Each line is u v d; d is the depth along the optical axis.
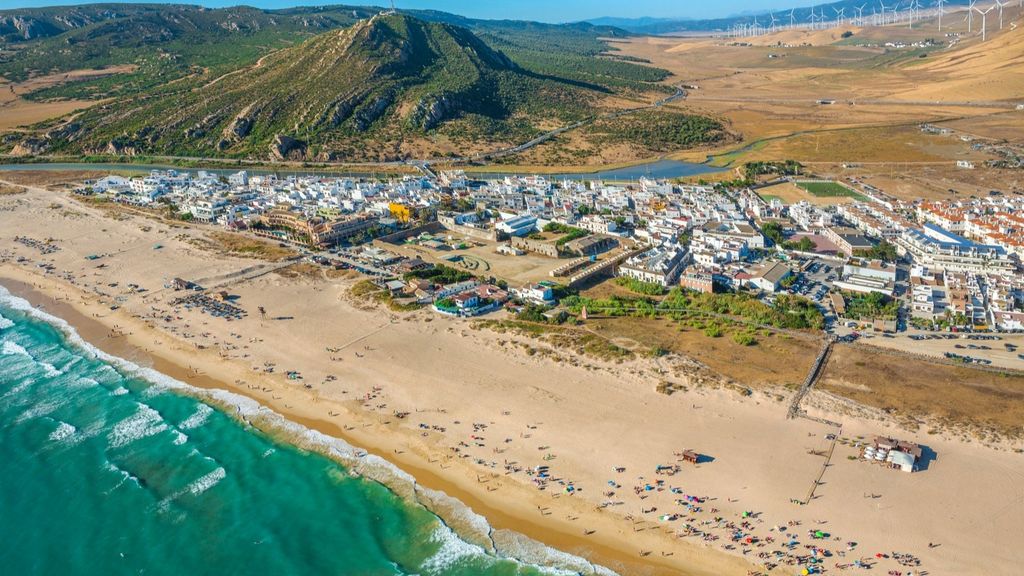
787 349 142.50
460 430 118.44
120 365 146.88
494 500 101.62
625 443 112.81
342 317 167.62
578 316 163.75
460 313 166.62
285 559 92.69
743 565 88.06
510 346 148.25
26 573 92.69
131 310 176.38
